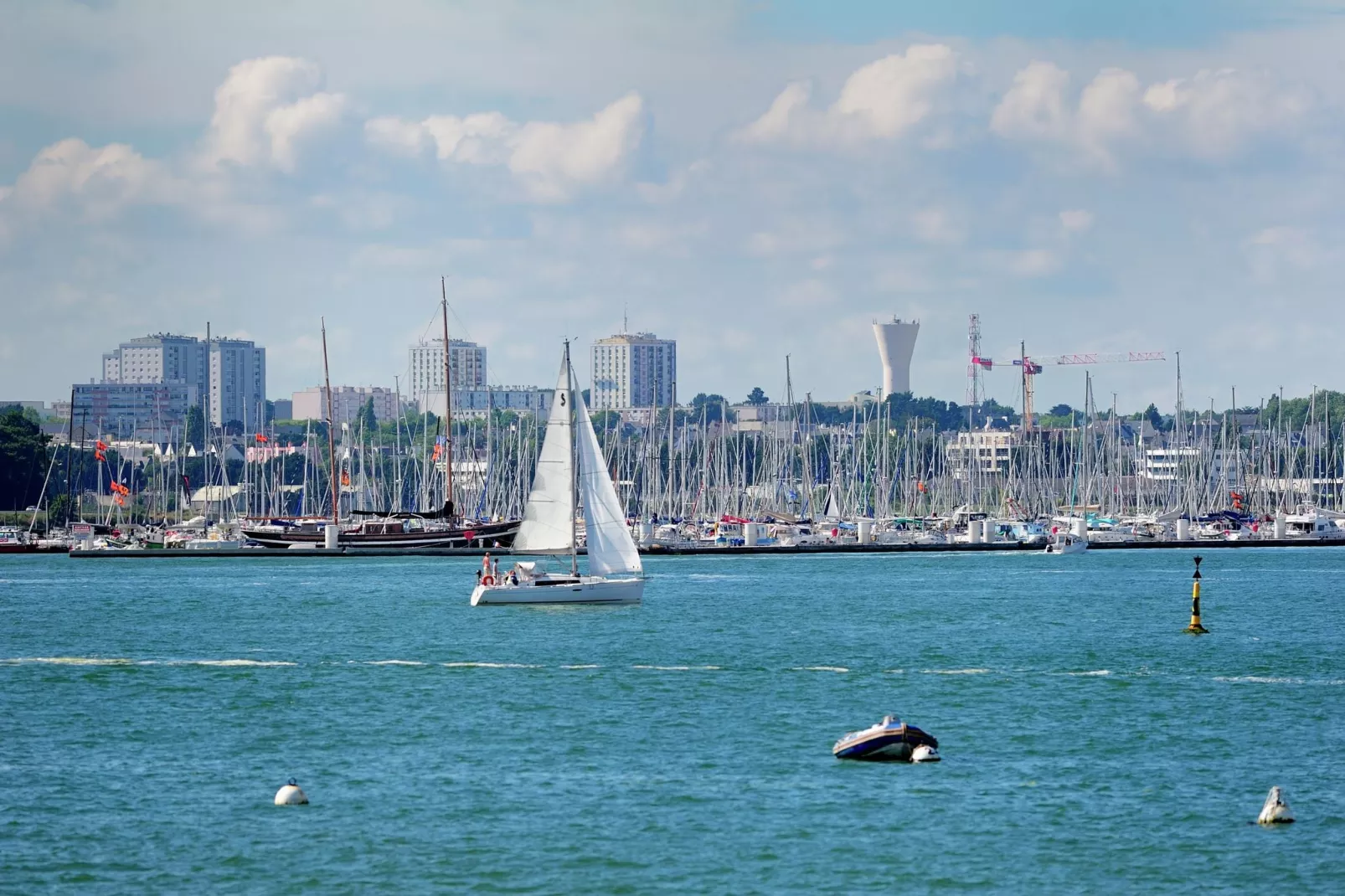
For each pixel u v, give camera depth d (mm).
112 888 147375
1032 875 151125
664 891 147125
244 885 148375
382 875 151125
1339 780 185375
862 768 191375
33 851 157750
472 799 176875
